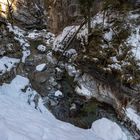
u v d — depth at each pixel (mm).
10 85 8656
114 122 7324
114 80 7625
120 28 8375
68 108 8125
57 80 9070
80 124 7637
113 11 9008
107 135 7094
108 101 7750
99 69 8055
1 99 7168
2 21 11445
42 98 8500
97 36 8688
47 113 7953
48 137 5359
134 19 8406
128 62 7539
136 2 8836
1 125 4641
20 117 6066
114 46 8117
